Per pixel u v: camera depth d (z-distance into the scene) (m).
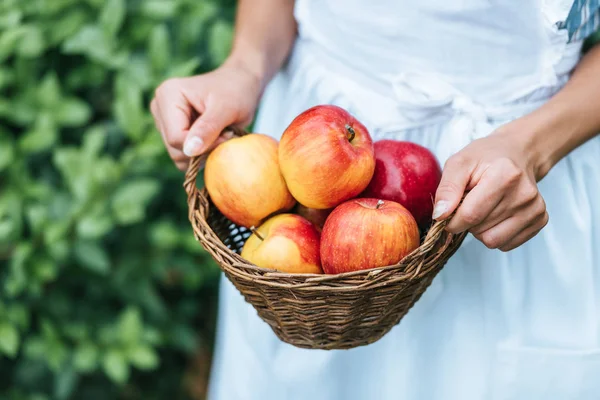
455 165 0.92
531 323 1.11
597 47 1.09
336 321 0.94
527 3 1.01
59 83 1.80
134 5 1.73
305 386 1.28
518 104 1.09
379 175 1.03
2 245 1.72
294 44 1.30
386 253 0.92
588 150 1.12
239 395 1.35
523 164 0.93
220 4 1.95
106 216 1.64
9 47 1.59
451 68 1.08
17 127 1.80
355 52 1.14
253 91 1.19
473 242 1.10
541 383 1.11
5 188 1.72
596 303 1.11
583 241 1.10
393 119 1.14
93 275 1.86
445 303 1.13
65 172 1.61
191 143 1.05
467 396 1.14
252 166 1.04
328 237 0.95
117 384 2.07
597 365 1.10
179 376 2.20
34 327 1.91
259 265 0.99
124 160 1.63
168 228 1.78
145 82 1.67
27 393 1.92
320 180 0.98
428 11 1.06
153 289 1.88
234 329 1.36
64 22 1.69
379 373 1.21
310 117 1.00
